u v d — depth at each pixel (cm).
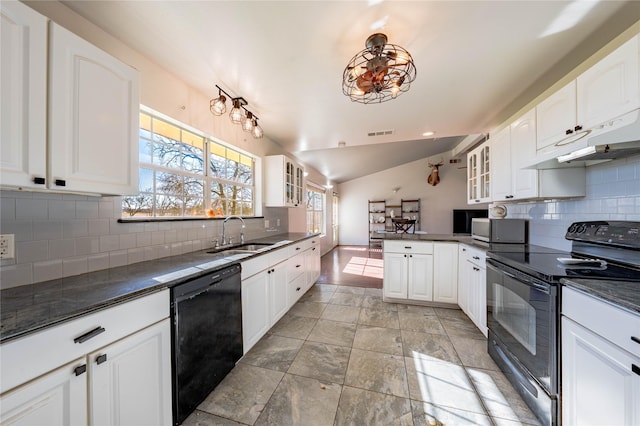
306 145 385
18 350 71
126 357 101
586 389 104
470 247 242
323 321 256
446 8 126
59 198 126
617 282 111
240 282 180
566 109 152
